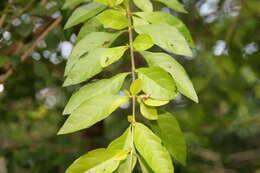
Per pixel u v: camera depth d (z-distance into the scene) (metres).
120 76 0.50
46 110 1.44
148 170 0.46
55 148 1.39
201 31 1.35
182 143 0.49
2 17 0.80
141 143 0.46
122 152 0.45
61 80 1.22
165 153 0.45
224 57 1.29
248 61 1.32
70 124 0.47
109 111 0.47
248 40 1.31
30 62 1.06
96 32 0.54
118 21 0.54
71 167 0.44
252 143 2.52
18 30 0.79
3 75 0.79
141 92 0.52
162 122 0.49
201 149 1.66
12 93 1.24
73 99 0.49
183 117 1.49
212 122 1.51
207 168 1.73
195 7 1.36
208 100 1.51
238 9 1.28
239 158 2.08
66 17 0.71
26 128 1.49
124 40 0.63
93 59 0.52
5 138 1.49
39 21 0.89
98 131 1.40
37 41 0.81
